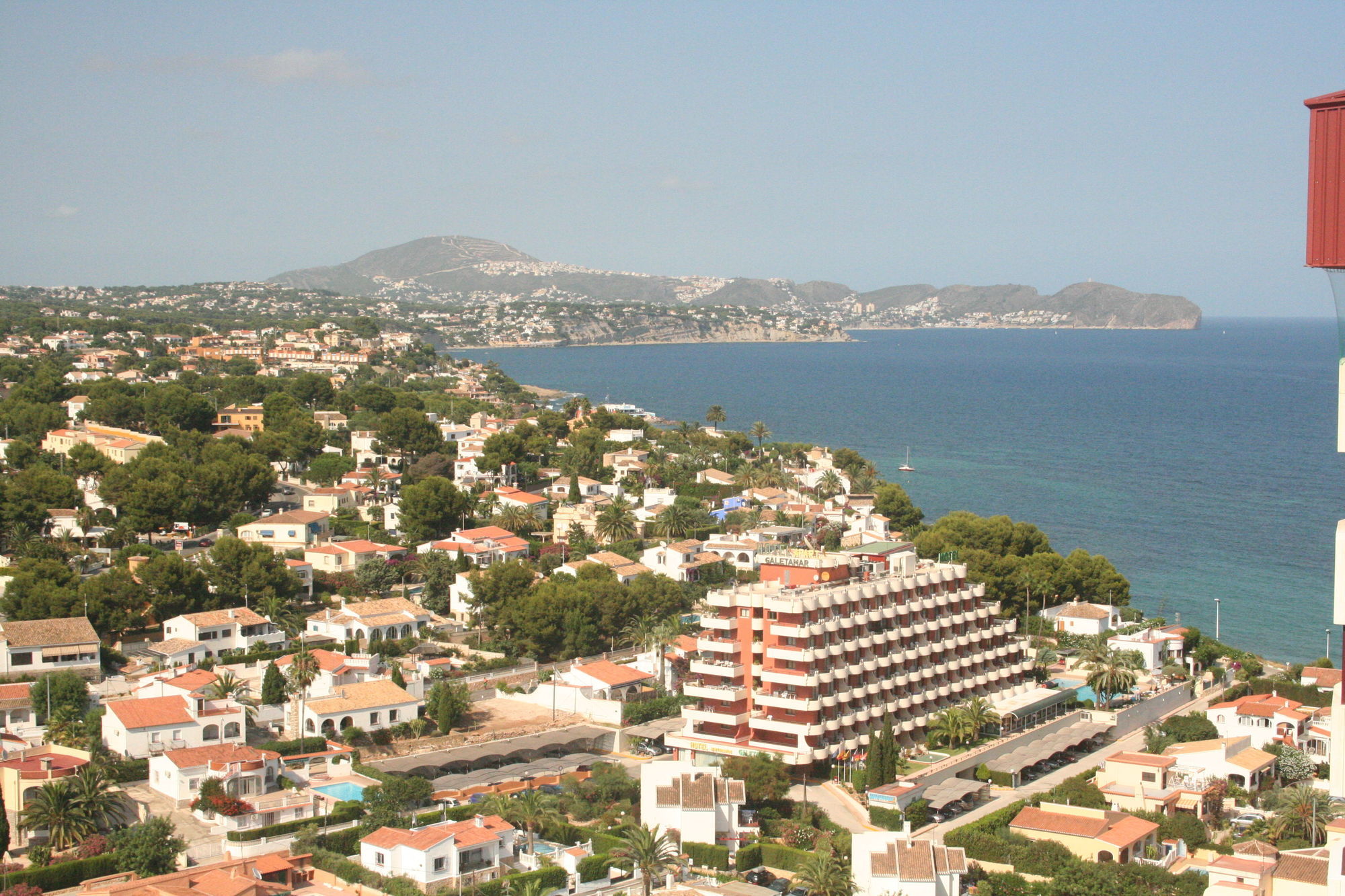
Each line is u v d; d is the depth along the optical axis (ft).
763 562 636.89
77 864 433.07
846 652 590.55
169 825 454.40
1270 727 609.42
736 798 506.07
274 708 607.37
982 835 478.18
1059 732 636.48
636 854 445.78
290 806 489.67
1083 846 475.72
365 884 439.63
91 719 552.82
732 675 591.78
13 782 476.13
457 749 590.14
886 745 537.24
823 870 438.81
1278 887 413.39
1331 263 173.17
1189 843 494.18
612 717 642.63
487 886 437.17
